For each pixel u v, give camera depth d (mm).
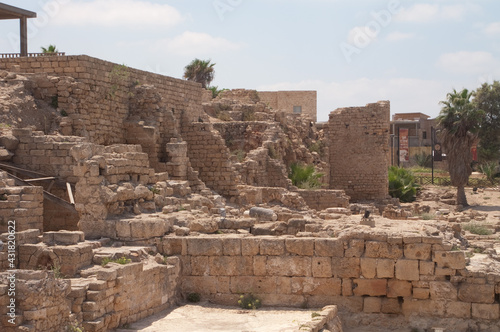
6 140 22375
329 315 17250
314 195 39500
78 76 28453
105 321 15367
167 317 17281
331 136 53969
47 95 27703
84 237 18812
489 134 83375
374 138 52656
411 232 19141
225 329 15930
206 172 33625
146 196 21641
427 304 18297
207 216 22641
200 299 19344
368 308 18688
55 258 16719
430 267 18297
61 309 14328
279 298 19047
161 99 32156
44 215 23031
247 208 30766
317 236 20312
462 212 47375
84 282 15617
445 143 57875
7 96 25734
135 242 19266
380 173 52656
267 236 19844
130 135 30641
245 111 54375
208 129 33938
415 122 97188
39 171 22625
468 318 18078
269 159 41000
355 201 52750
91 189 19438
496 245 27812
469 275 18109
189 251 19422
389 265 18516
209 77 75812
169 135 31656
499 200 59531
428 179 74812
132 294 16688
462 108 57219
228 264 19297
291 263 19047
